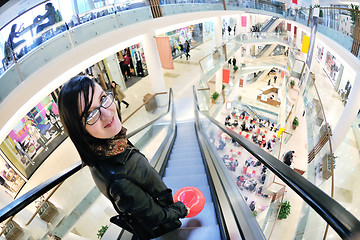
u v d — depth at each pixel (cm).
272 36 1474
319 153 703
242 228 156
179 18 938
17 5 479
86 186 211
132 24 761
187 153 439
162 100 903
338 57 759
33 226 202
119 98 877
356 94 650
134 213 101
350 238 62
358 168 812
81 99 83
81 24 620
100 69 983
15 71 470
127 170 96
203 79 927
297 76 1216
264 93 1675
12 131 654
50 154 767
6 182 622
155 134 582
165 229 126
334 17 792
